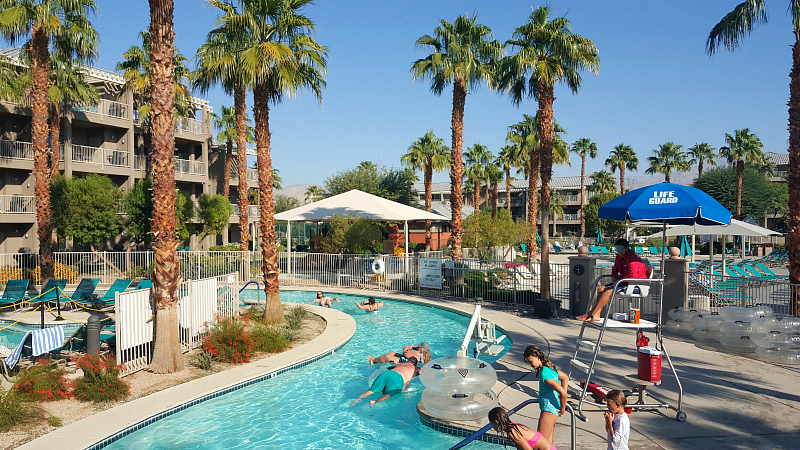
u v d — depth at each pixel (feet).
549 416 18.03
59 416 23.98
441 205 186.19
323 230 121.08
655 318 44.68
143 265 79.97
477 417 23.38
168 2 30.50
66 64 78.95
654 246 153.89
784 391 25.67
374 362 35.65
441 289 66.64
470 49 67.31
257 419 25.16
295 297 70.33
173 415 25.53
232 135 130.00
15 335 42.57
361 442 22.39
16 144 89.20
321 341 41.06
